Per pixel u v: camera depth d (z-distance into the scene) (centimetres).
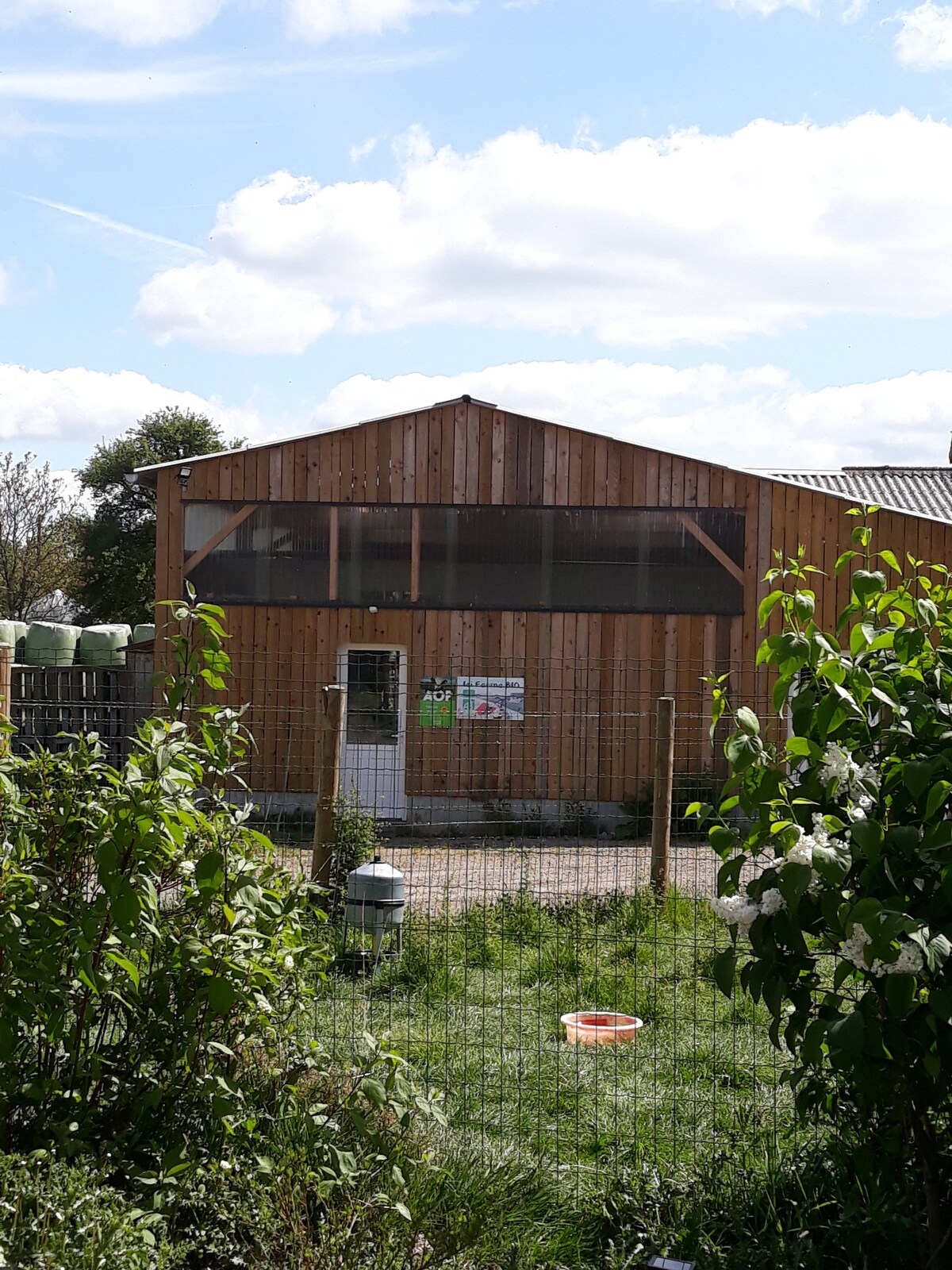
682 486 1777
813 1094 382
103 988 362
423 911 963
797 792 358
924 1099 347
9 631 2259
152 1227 339
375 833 1073
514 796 1748
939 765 332
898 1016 322
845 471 2598
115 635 2495
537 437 1789
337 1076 431
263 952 409
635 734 1750
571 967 788
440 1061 588
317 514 1792
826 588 1750
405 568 1788
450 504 1789
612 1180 435
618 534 1783
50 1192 318
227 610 1778
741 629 1766
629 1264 381
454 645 1781
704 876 1123
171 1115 398
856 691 353
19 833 372
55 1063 409
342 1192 377
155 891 370
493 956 819
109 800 383
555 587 1781
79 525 4856
